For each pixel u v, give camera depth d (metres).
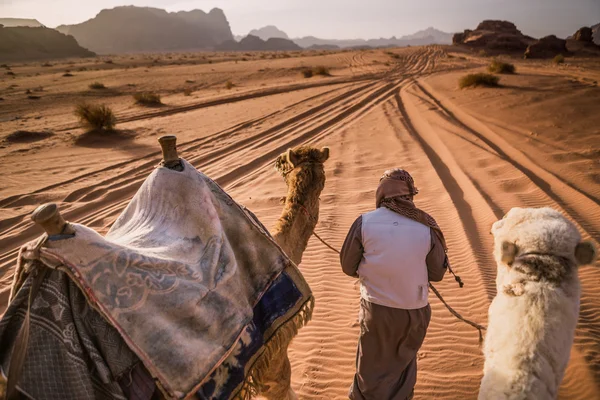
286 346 2.99
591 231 6.59
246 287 2.73
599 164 9.87
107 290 1.98
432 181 9.87
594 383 3.84
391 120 18.75
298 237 3.35
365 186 9.95
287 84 38.34
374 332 3.11
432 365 4.34
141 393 2.04
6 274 6.89
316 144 15.00
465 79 27.33
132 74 54.44
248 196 9.77
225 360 2.39
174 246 2.42
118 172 12.38
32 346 1.85
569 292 2.61
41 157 14.41
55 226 1.93
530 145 12.09
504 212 7.64
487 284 5.60
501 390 2.34
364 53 91.25
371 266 3.01
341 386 4.17
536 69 47.72
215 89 39.00
